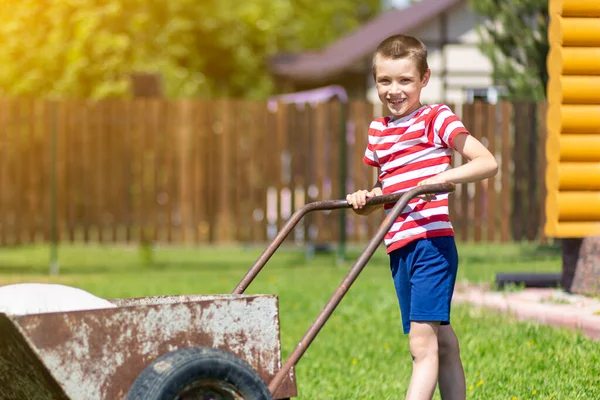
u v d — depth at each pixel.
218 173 15.49
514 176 14.98
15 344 4.01
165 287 11.88
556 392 6.00
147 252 16.22
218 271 14.39
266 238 15.54
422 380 4.82
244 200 15.53
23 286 4.57
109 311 4.04
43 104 15.30
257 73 33.16
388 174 5.09
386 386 6.51
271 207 15.56
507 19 14.89
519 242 15.09
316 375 6.96
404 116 5.07
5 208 15.32
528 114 14.95
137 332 4.10
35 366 4.02
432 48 29.64
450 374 5.11
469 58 29.66
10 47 25.11
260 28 32.59
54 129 15.33
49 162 15.38
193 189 15.49
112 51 25.44
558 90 9.27
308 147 15.45
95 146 15.38
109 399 4.03
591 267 9.30
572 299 9.09
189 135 15.45
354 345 8.03
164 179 15.50
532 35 14.73
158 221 15.49
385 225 4.62
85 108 15.37
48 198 15.33
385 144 5.09
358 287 11.52
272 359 4.43
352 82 32.50
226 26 31.72
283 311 9.88
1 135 15.30
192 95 27.48
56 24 25.36
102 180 15.40
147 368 4.03
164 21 29.52
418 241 4.88
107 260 16.55
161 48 29.00
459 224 15.12
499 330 7.92
